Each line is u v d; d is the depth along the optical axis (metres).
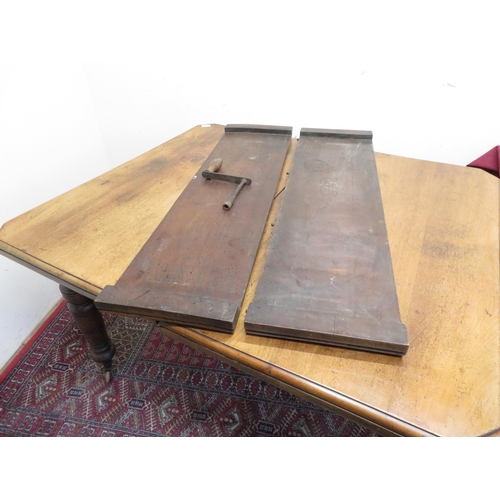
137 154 1.48
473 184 0.80
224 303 0.49
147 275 0.54
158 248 0.59
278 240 0.59
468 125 1.06
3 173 1.01
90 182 0.83
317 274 0.53
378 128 1.15
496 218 0.69
